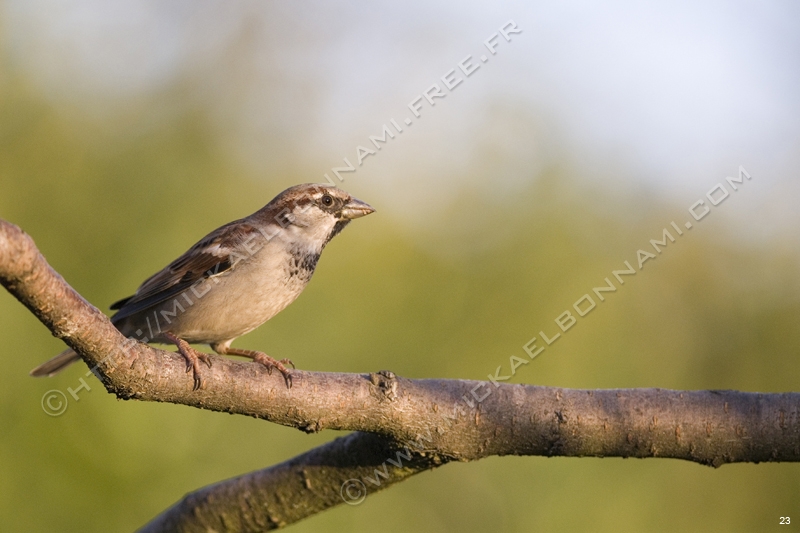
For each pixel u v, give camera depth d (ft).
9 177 46.96
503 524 39.70
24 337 38.34
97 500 37.14
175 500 38.45
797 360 46.09
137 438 38.83
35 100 49.19
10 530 35.29
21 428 37.11
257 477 22.59
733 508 40.24
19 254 15.75
